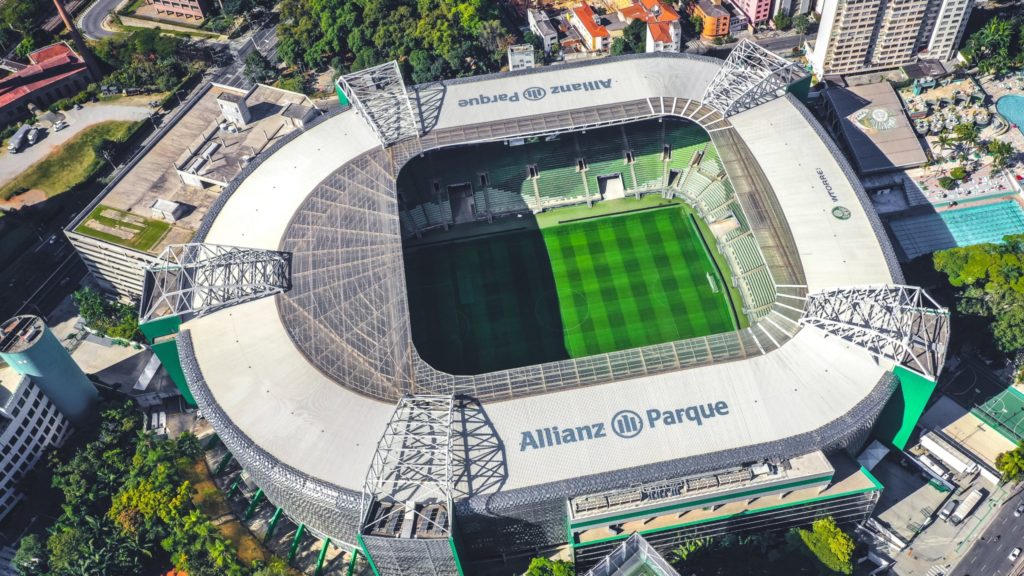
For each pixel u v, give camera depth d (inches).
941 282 7721.5
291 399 6599.4
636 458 6097.4
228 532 6742.1
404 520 5782.5
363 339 6919.3
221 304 7258.9
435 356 7810.0
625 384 6550.2
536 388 6555.1
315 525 6491.1
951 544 6441.9
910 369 6235.2
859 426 6161.4
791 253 7283.5
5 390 6919.3
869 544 6476.4
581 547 6176.2
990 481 6742.1
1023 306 7126.0
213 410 6569.9
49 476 7130.9
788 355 6633.9
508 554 6604.3
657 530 6141.7
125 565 6501.0
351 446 6269.7
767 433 6176.2
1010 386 7278.5
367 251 7490.2
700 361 6663.4
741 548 6338.6
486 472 6067.9
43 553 6604.3
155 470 6953.7
